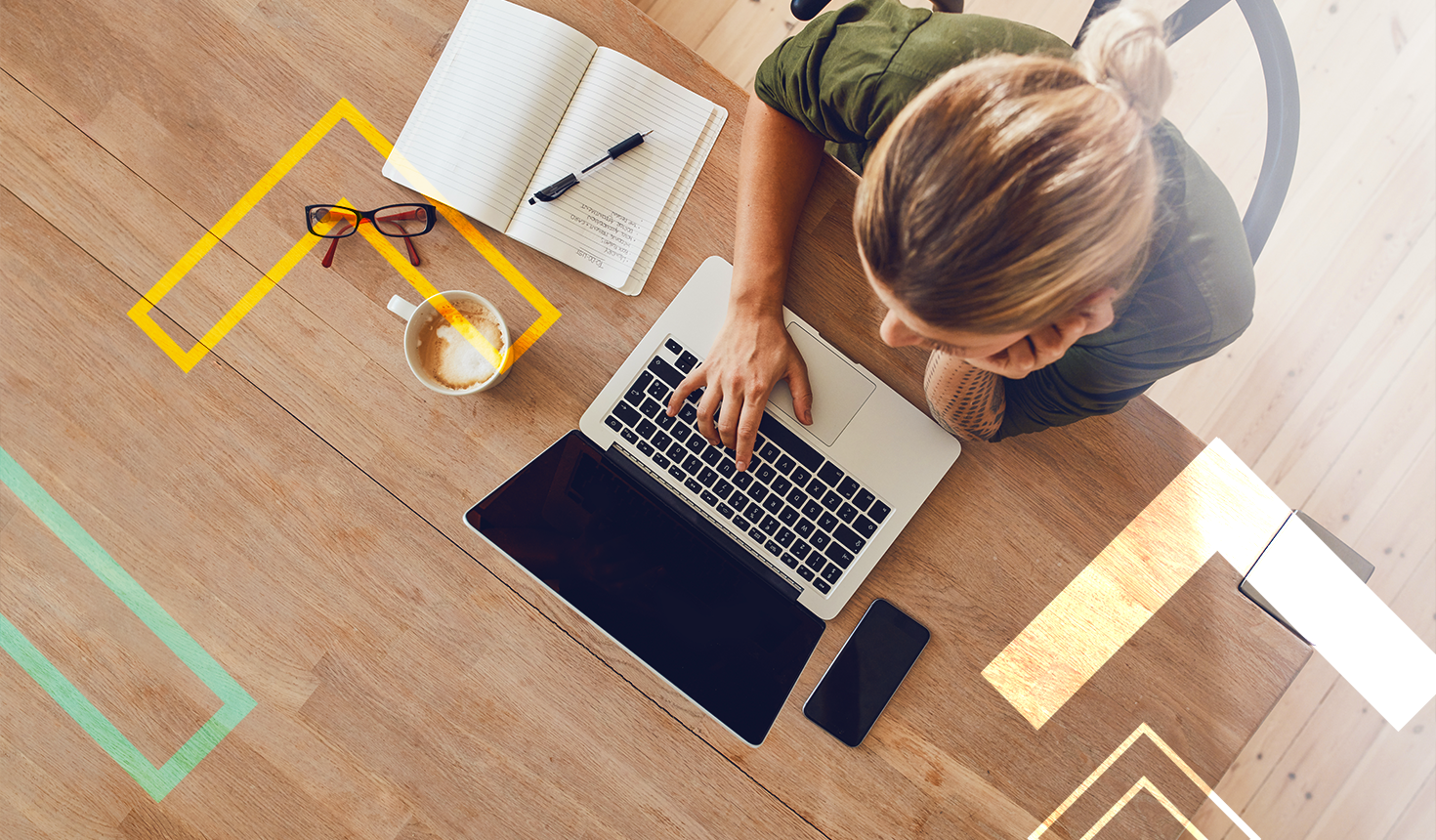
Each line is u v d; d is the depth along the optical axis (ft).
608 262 2.71
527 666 2.66
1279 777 4.89
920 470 2.65
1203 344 1.98
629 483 2.70
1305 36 5.04
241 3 2.74
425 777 2.62
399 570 2.68
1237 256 1.88
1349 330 4.96
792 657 2.66
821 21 2.22
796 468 2.66
